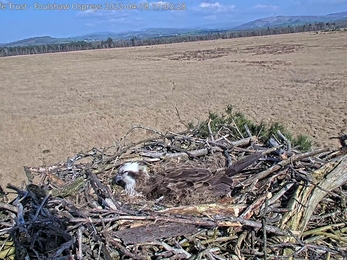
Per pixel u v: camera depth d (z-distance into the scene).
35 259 0.74
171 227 0.72
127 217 0.72
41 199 0.83
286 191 0.84
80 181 0.88
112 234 0.71
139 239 0.71
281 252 0.71
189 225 0.73
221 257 0.69
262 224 0.71
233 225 0.72
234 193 0.87
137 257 0.67
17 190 0.90
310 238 0.75
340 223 0.79
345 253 0.69
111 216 0.74
